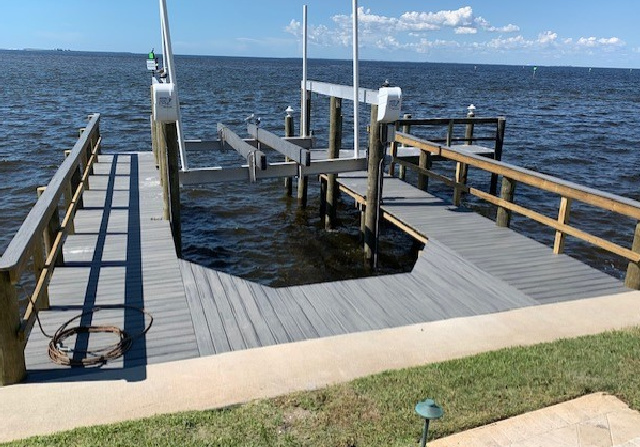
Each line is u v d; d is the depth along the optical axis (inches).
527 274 221.1
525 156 697.0
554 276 219.6
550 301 195.5
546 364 146.8
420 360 150.2
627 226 408.2
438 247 252.2
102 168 409.7
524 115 1289.4
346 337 163.5
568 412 126.7
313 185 519.5
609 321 177.2
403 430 118.9
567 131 975.0
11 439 115.2
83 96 1454.2
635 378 140.4
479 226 285.7
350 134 837.2
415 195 346.6
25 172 545.3
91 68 3553.2
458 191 320.2
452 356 152.5
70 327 169.5
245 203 454.3
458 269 225.8
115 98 1419.8
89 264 222.5
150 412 125.4
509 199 276.7
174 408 127.0
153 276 211.0
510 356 150.8
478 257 239.9
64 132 800.9
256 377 140.4
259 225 402.0
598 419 124.3
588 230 398.6
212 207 440.8
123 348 155.4
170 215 278.4
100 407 127.4
